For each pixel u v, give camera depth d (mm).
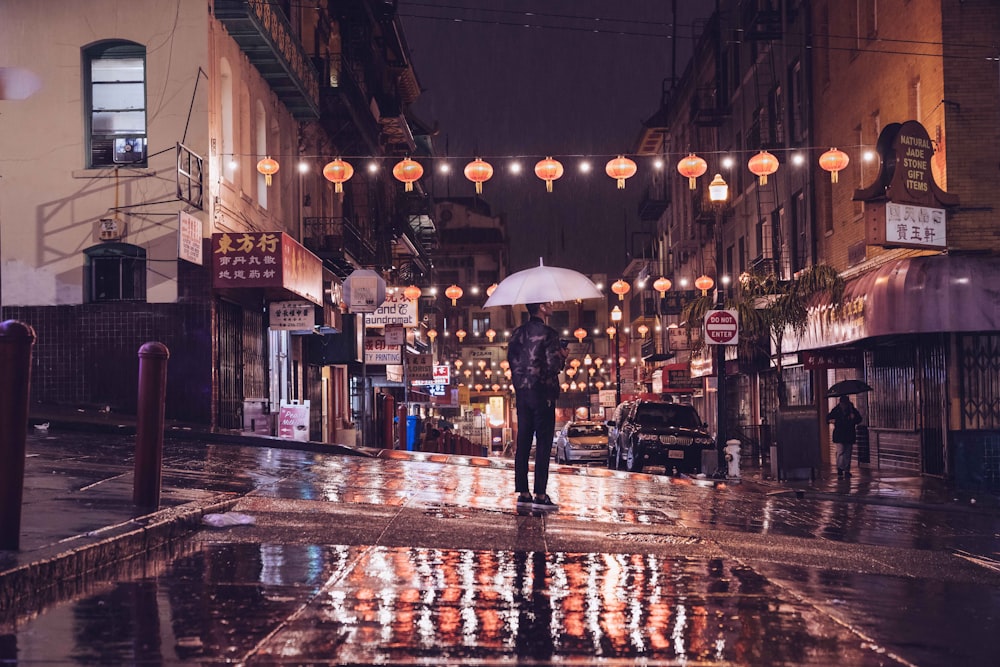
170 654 4082
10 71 5062
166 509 7688
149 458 7805
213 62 21453
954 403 20562
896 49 22734
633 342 85812
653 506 11547
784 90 32625
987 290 19656
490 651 4293
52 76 20719
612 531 8633
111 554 6098
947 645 4852
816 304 25297
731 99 42625
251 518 8148
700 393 52312
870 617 5469
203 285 20656
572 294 10414
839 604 5820
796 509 13023
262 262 20703
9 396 5656
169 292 20625
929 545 10156
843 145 26906
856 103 25734
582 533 8352
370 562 6484
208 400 20641
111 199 20594
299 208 30500
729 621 5102
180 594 5301
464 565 6516
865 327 21391
